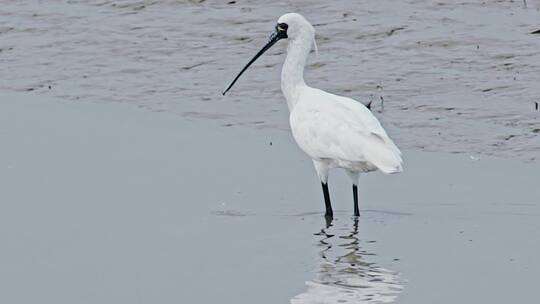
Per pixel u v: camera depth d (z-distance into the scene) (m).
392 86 19.52
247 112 19.12
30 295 12.59
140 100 19.89
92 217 14.95
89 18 23.36
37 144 17.80
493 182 15.88
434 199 15.46
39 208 15.30
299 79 16.00
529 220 14.52
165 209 15.22
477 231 14.26
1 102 20.05
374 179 16.48
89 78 20.98
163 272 13.13
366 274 12.96
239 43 21.81
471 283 12.59
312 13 22.41
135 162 16.98
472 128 17.83
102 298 12.45
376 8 22.31
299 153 17.33
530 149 17.00
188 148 17.58
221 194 15.73
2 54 22.33
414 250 13.70
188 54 21.56
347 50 20.92
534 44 20.42
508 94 18.84
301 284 12.69
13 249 13.94
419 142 17.59
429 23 21.50
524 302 12.02
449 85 19.31
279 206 15.34
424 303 12.09
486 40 20.67
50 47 22.41
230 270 13.15
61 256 13.68
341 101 15.26
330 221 14.85
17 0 24.67
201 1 23.48
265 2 23.16
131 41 22.23
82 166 16.84
